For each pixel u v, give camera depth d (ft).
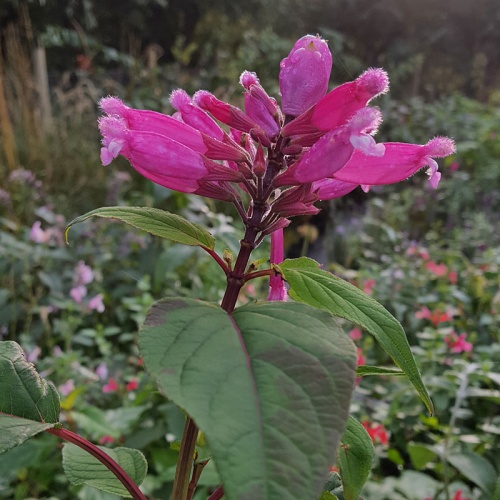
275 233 0.51
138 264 2.03
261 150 0.42
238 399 0.26
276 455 0.24
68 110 3.44
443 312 1.69
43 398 0.43
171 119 0.45
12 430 0.39
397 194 3.28
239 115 0.44
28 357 1.30
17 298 1.79
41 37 4.33
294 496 0.23
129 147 0.41
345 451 0.46
